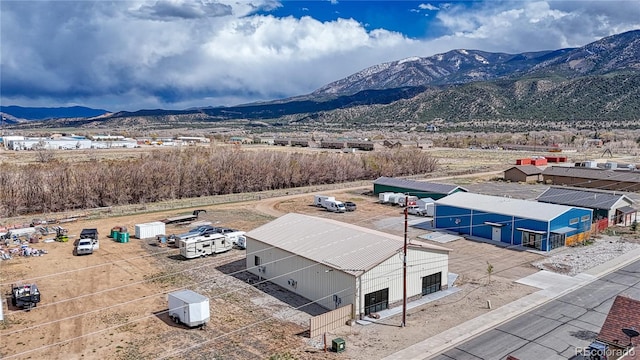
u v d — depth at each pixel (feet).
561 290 124.06
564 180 315.37
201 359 89.71
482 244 171.73
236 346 95.04
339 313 103.91
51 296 122.11
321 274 115.44
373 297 110.52
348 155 397.80
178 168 288.71
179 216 217.15
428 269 121.60
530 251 161.48
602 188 297.74
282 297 121.90
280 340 97.71
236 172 312.29
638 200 254.06
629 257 152.76
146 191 271.90
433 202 210.38
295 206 250.98
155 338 98.68
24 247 159.43
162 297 121.80
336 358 89.76
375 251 115.85
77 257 156.25
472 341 96.53
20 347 94.84
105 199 260.01
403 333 100.48
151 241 177.58
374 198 274.77
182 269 144.25
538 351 91.86
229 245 163.32
